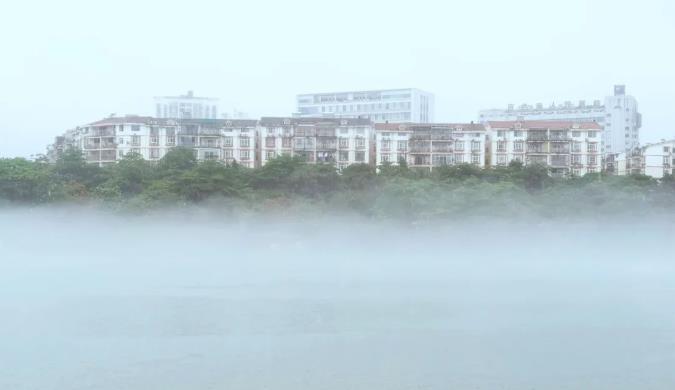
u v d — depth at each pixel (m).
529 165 134.62
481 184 115.31
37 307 67.50
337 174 131.12
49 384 45.09
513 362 50.38
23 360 49.97
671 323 62.28
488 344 55.06
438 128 169.50
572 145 168.88
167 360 50.12
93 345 54.03
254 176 128.00
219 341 55.34
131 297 73.00
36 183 111.62
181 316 63.66
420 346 54.19
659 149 173.38
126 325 60.28
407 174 129.12
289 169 129.62
